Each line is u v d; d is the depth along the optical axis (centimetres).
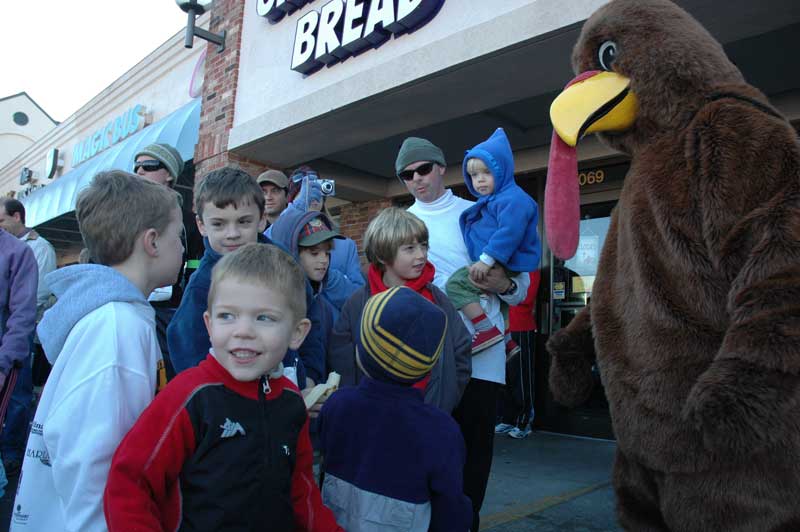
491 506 346
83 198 164
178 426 132
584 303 551
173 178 339
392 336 166
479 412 255
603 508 342
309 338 222
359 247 734
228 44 646
